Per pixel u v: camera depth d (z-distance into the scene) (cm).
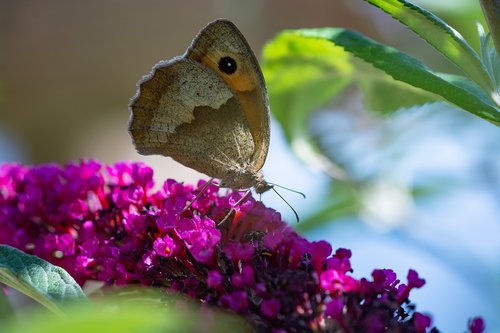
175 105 34
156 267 32
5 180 34
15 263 31
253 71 34
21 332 25
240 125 34
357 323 30
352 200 40
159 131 34
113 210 33
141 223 32
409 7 31
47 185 34
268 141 34
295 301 30
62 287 31
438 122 40
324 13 45
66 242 33
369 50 32
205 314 30
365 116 40
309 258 31
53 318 27
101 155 46
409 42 42
